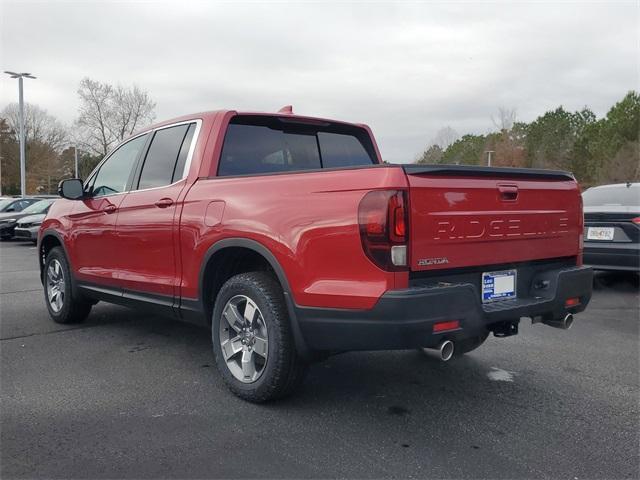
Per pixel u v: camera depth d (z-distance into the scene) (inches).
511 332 145.0
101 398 151.9
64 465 115.3
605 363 186.7
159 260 175.8
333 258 126.8
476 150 2778.1
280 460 118.4
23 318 246.2
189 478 111.1
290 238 134.3
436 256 125.3
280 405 148.0
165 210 172.4
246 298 147.4
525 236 146.2
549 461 119.3
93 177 220.1
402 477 112.1
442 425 136.7
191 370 175.8
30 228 635.5
